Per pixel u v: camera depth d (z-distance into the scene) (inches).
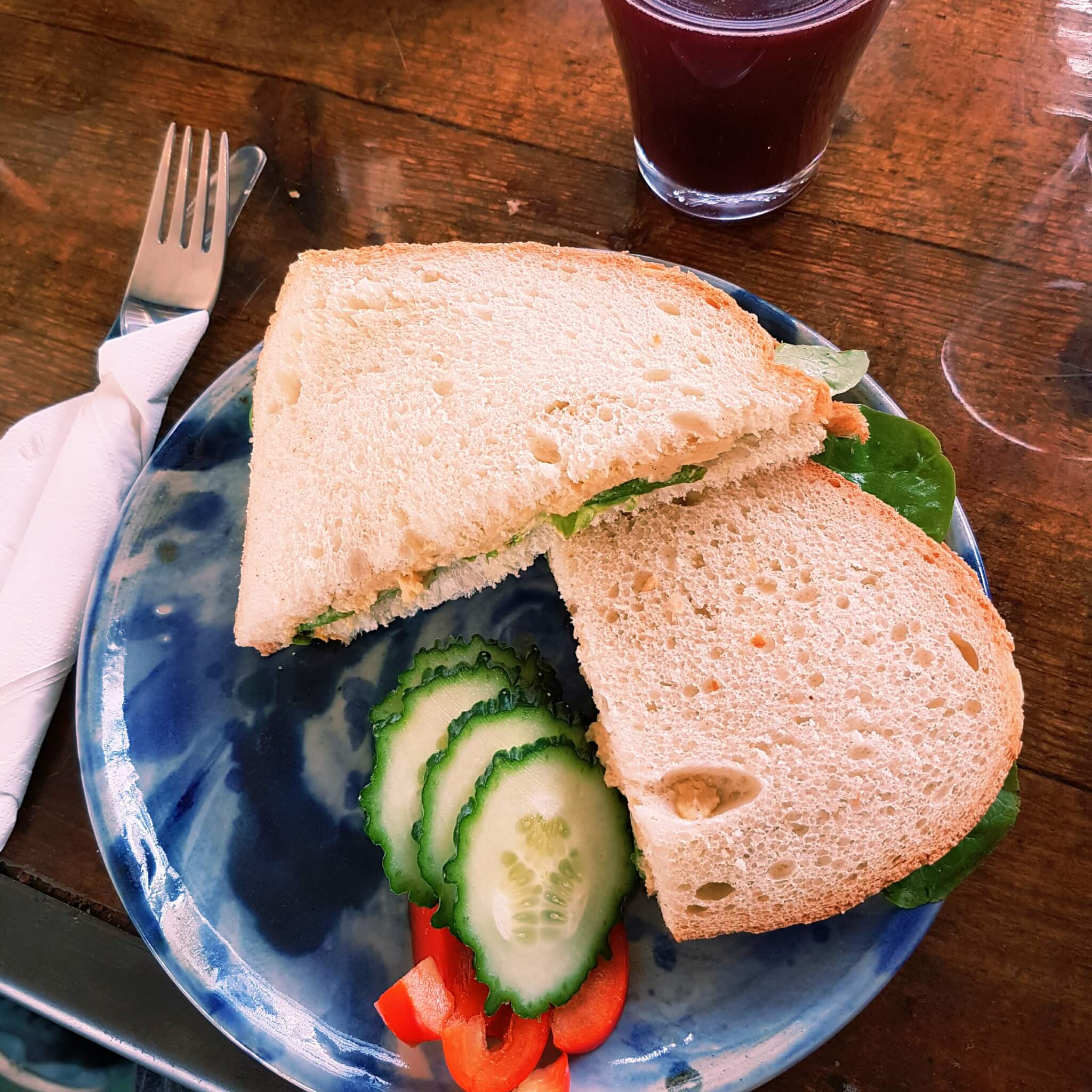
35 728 14.8
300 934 13.8
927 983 14.1
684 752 13.7
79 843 14.8
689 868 13.1
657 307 15.3
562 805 13.6
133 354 15.6
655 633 14.3
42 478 15.8
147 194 17.5
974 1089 13.8
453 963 13.4
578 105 17.4
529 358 15.0
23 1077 14.7
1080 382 15.7
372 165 17.3
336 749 14.6
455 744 13.7
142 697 14.6
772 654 13.9
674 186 16.5
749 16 13.9
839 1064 13.9
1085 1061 13.8
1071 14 17.2
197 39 18.1
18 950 14.5
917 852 13.4
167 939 13.7
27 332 17.0
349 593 14.7
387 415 14.9
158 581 15.0
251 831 14.2
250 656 14.9
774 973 13.4
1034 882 14.3
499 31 17.8
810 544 14.4
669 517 14.9
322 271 15.7
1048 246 16.3
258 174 17.3
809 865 13.2
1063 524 15.3
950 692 13.7
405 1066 13.2
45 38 18.3
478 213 17.0
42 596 14.9
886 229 16.6
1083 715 14.7
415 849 13.6
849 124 17.0
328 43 17.9
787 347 15.1
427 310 15.4
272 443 15.2
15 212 17.6
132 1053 14.1
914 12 17.3
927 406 15.8
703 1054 13.1
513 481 14.3
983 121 16.9
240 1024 13.3
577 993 13.3
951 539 14.7
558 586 15.0
